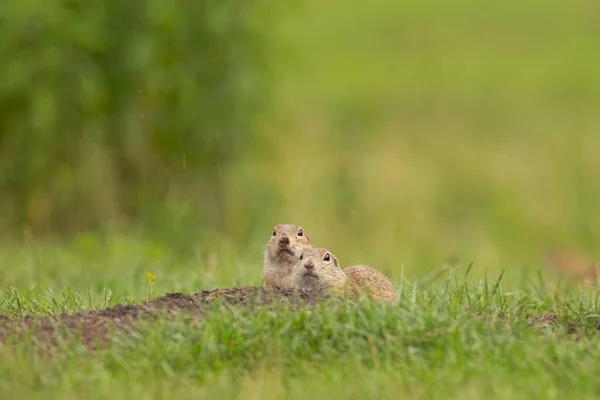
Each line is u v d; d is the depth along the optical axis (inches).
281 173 705.0
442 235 692.7
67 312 343.6
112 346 293.1
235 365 288.8
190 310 318.3
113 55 648.4
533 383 267.0
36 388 270.5
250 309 312.0
